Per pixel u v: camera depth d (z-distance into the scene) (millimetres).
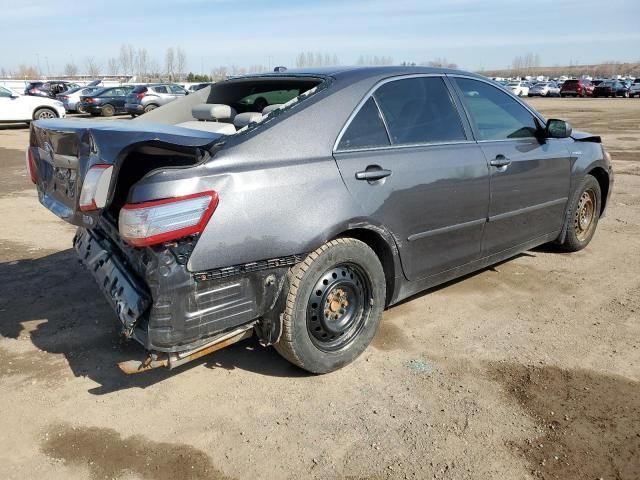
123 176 3139
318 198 3062
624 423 2924
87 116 30438
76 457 2682
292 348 3143
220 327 2848
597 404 3086
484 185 4043
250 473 2578
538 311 4254
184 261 2684
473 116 4156
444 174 3723
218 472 2586
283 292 3041
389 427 2896
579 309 4293
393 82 3676
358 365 3484
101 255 3340
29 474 2572
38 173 3824
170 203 2617
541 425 2912
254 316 2963
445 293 4582
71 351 3654
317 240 3041
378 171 3332
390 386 3258
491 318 4133
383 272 3475
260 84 4266
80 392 3203
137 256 2904
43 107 21828
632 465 2627
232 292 2850
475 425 2912
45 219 7012
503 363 3510
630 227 6570
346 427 2896
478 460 2660
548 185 4762
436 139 3830
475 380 3320
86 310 4246
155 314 2695
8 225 6688
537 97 51750
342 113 3324
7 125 23453
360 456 2688
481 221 4109
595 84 53500
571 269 5137
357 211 3217
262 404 3094
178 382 3312
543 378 3340
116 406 3076
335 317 3336
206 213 2691
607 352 3643
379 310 3506
